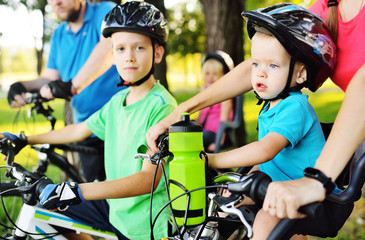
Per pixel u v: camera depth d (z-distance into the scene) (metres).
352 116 1.24
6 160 1.98
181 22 24.36
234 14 6.84
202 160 1.38
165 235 1.86
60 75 2.98
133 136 1.94
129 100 2.08
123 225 1.92
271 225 1.42
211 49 6.91
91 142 2.60
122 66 1.95
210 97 1.85
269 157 1.47
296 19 1.47
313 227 1.29
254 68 1.60
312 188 1.14
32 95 2.54
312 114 1.59
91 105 2.86
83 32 2.86
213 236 1.46
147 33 1.92
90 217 2.02
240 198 1.23
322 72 1.58
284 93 1.56
